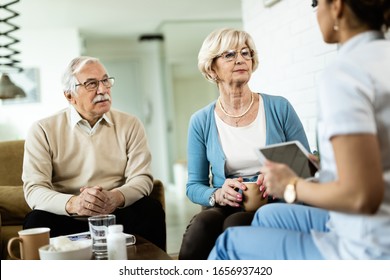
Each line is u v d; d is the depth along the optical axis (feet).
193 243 4.99
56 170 6.81
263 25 10.91
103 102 6.63
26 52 18.51
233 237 3.90
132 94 24.70
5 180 8.25
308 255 3.43
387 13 3.11
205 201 5.93
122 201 6.19
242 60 5.97
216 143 6.16
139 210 6.41
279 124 6.11
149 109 24.80
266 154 3.86
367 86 2.87
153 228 6.38
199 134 6.38
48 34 18.81
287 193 3.25
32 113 18.48
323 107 2.96
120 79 24.57
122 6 17.04
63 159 6.75
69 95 6.79
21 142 8.68
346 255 3.15
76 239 4.93
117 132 7.00
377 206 2.75
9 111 18.26
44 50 18.74
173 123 22.62
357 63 2.96
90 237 5.03
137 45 24.62
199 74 22.00
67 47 19.01
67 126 6.88
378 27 3.20
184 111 22.43
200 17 19.57
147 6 17.34
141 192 6.50
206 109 6.44
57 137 6.79
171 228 12.94
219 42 6.06
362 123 2.74
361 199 2.71
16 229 7.08
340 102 2.83
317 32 8.36
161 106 24.88
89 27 19.84
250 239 3.78
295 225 4.11
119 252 4.17
